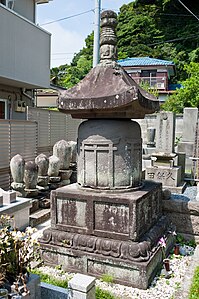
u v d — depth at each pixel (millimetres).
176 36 27953
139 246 3676
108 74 4246
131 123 4270
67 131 11336
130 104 3719
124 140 4070
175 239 5098
